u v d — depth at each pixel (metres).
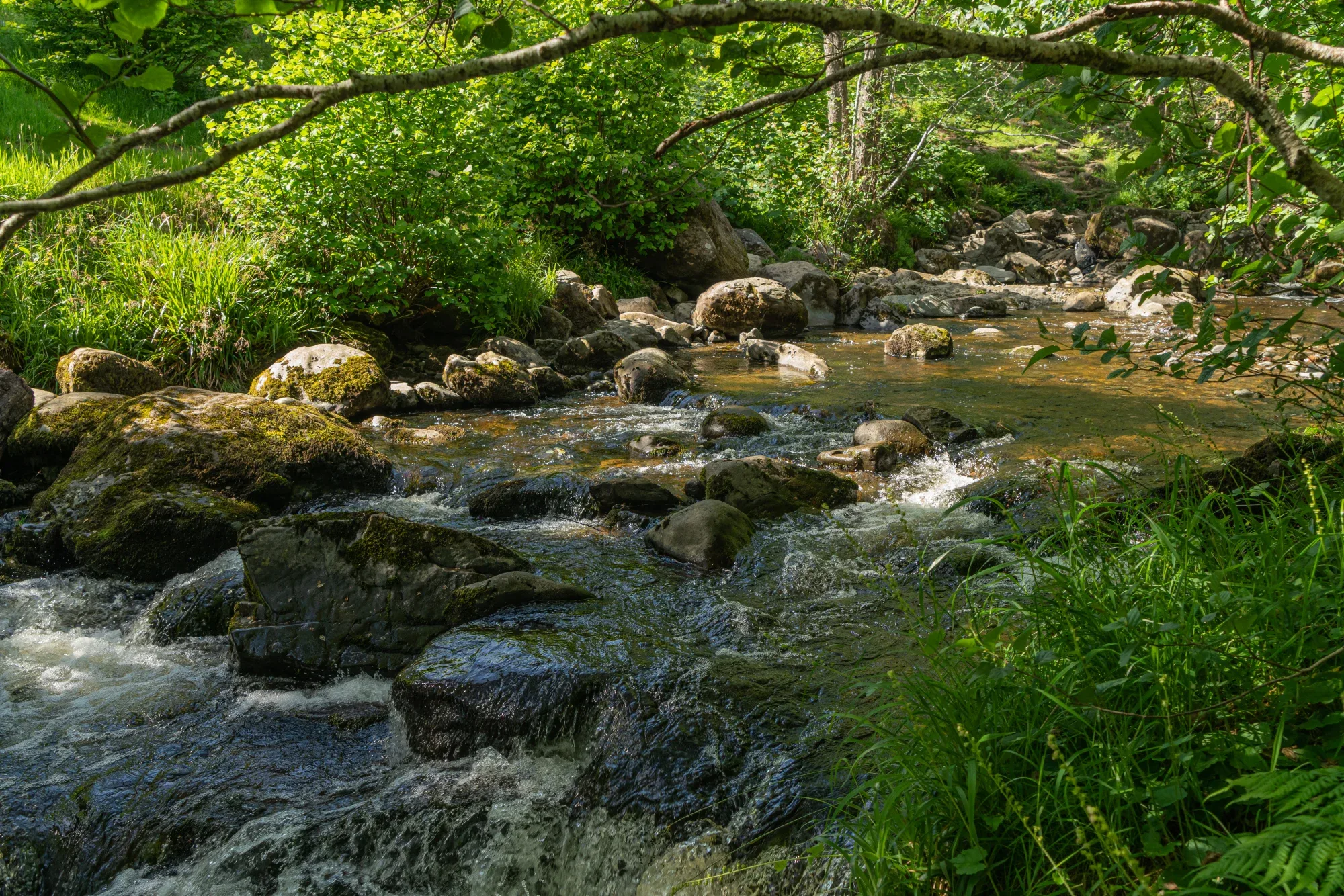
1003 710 2.68
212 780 3.66
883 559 5.16
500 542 5.62
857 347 12.52
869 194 20.73
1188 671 2.50
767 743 3.44
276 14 1.80
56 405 6.93
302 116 1.63
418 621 4.49
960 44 1.97
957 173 25.81
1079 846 2.33
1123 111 2.69
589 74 13.99
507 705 3.71
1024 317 15.63
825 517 5.89
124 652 4.77
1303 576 2.63
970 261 22.53
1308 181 2.17
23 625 5.00
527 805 3.41
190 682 4.44
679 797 3.29
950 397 9.09
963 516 5.71
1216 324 3.02
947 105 20.30
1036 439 7.38
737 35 2.52
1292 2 3.09
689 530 5.36
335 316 9.82
